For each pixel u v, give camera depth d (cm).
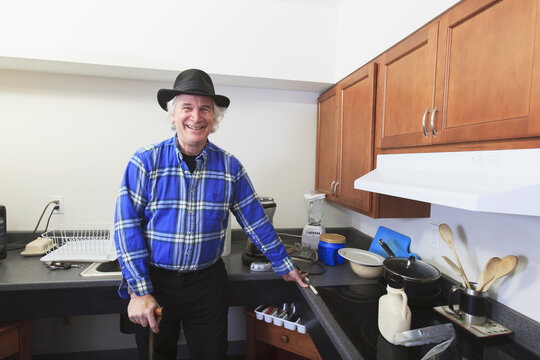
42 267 140
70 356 183
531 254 89
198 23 156
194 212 113
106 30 147
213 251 120
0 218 147
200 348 125
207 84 109
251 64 163
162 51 153
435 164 96
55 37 142
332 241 155
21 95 167
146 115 180
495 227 101
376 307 111
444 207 123
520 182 66
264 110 195
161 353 129
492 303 100
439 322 100
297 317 153
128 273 105
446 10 90
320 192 191
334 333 93
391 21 118
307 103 201
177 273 117
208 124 111
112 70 158
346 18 160
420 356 83
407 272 116
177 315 122
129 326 154
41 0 140
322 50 171
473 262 110
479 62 78
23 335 135
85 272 134
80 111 174
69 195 177
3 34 138
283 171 202
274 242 129
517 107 68
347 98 154
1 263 144
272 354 182
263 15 163
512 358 83
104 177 179
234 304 143
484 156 78
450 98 88
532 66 64
